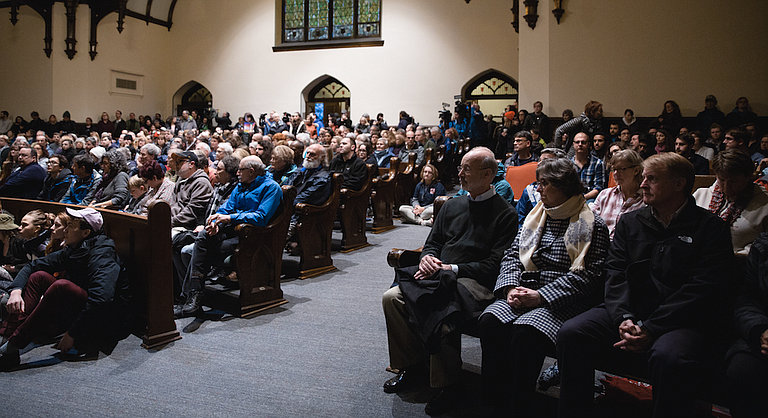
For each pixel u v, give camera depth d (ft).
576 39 34.14
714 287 6.51
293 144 19.77
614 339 7.01
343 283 14.89
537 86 35.19
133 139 38.37
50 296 9.77
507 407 7.66
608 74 33.73
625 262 7.29
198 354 10.09
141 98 55.47
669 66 32.71
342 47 51.78
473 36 47.42
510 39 46.21
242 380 9.02
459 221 9.00
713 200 9.16
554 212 7.95
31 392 8.57
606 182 14.15
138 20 54.44
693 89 32.40
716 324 6.82
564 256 7.81
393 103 50.34
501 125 39.50
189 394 8.53
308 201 15.64
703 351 6.38
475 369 9.43
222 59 55.93
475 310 7.93
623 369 6.97
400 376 8.76
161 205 10.52
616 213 10.02
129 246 11.00
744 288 6.85
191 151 16.39
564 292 7.38
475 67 47.52
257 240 12.44
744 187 8.56
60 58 49.73
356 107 51.67
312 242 15.66
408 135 30.68
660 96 32.94
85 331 9.99
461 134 40.81
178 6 57.31
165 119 58.03
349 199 18.62
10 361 9.43
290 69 53.62
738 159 8.31
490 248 8.67
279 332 11.23
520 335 7.29
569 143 17.93
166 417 7.81
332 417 7.82
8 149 30.76
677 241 6.89
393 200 24.08
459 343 8.07
